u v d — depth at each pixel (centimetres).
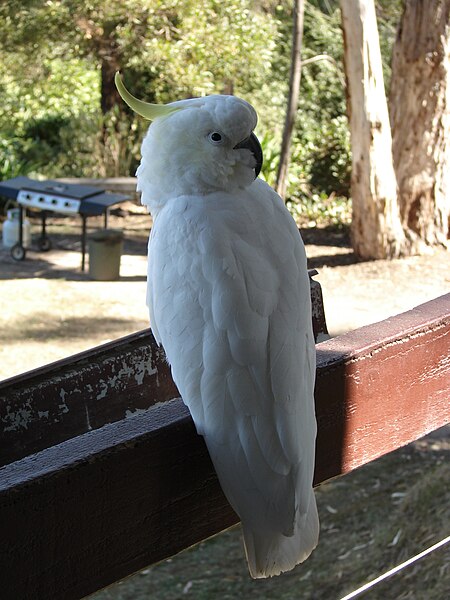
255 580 388
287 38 1274
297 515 132
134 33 1054
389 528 422
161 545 127
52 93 1244
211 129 157
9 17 1039
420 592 346
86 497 113
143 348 186
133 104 167
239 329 139
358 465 157
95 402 180
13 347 648
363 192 854
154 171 164
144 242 984
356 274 838
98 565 117
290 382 138
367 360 152
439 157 865
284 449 134
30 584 108
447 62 845
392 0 1229
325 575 385
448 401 171
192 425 132
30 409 171
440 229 883
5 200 1082
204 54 1045
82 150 1212
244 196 158
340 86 1255
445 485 457
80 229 1030
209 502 136
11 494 104
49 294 773
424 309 170
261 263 146
